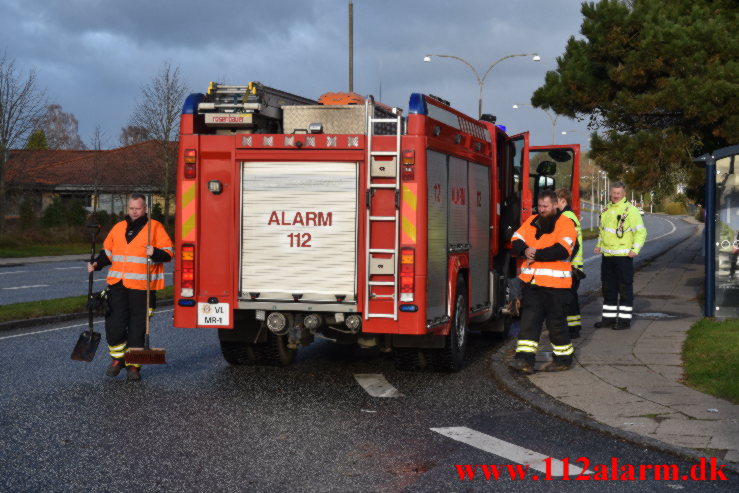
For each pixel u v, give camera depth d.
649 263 27.88
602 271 12.10
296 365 9.74
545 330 11.99
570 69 21.25
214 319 8.56
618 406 7.23
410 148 8.14
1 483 5.24
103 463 5.69
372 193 8.23
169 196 52.34
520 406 7.52
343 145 8.29
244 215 8.52
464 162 9.66
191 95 8.68
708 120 18.91
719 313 12.76
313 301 8.38
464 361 10.16
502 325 11.78
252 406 7.50
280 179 8.45
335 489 5.14
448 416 7.13
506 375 8.74
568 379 8.45
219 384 8.52
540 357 9.73
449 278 8.98
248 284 8.52
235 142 8.51
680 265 26.94
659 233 66.50
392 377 9.00
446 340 8.99
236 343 9.39
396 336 8.80
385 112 9.07
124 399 7.75
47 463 5.68
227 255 8.55
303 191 8.40
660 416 6.85
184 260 8.56
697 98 18.61
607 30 20.28
